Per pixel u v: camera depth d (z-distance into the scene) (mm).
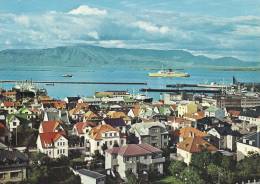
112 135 155875
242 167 135250
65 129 174875
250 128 197875
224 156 140625
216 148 148125
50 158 139125
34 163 130625
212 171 127062
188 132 169500
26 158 122312
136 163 131000
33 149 151250
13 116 182750
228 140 169000
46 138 148875
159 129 166000
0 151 121812
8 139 156750
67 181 121625
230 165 136750
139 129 166375
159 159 135375
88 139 159000
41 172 122625
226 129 174625
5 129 157875
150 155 133875
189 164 137000
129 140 164625
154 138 164625
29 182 118000
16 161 118938
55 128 164875
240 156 152500
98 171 130125
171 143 170750
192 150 141625
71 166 134500
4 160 117438
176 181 129375
